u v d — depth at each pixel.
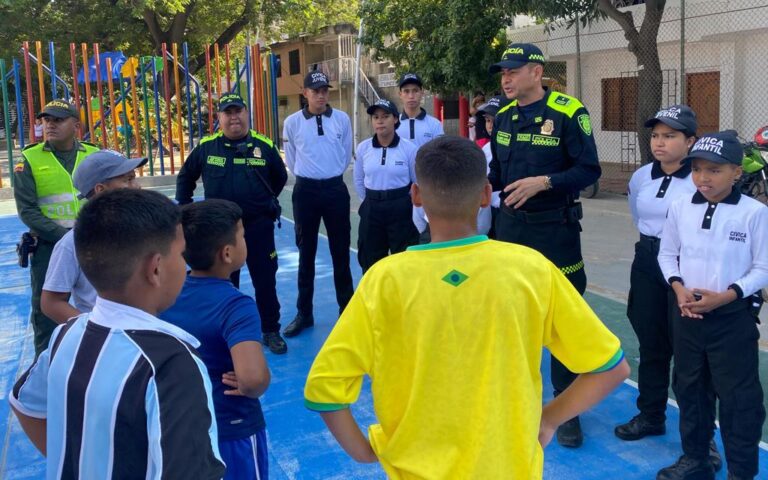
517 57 3.59
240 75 15.22
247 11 25.36
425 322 1.76
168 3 22.08
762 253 3.02
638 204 3.66
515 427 1.76
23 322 6.14
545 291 1.82
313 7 25.80
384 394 1.83
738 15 13.07
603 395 1.84
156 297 1.65
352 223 10.41
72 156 4.20
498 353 1.75
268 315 5.23
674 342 3.26
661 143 3.48
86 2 23.88
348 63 25.95
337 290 5.84
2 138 29.66
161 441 1.42
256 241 5.09
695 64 15.43
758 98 14.10
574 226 3.77
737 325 3.05
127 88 19.94
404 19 14.38
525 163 3.69
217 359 2.36
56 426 1.55
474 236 1.86
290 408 4.32
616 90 16.88
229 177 4.96
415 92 6.01
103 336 1.55
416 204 1.98
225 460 2.37
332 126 5.50
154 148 24.73
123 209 1.59
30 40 23.03
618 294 6.43
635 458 3.62
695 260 3.13
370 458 1.88
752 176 8.35
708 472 3.30
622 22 11.65
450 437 1.76
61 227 4.01
